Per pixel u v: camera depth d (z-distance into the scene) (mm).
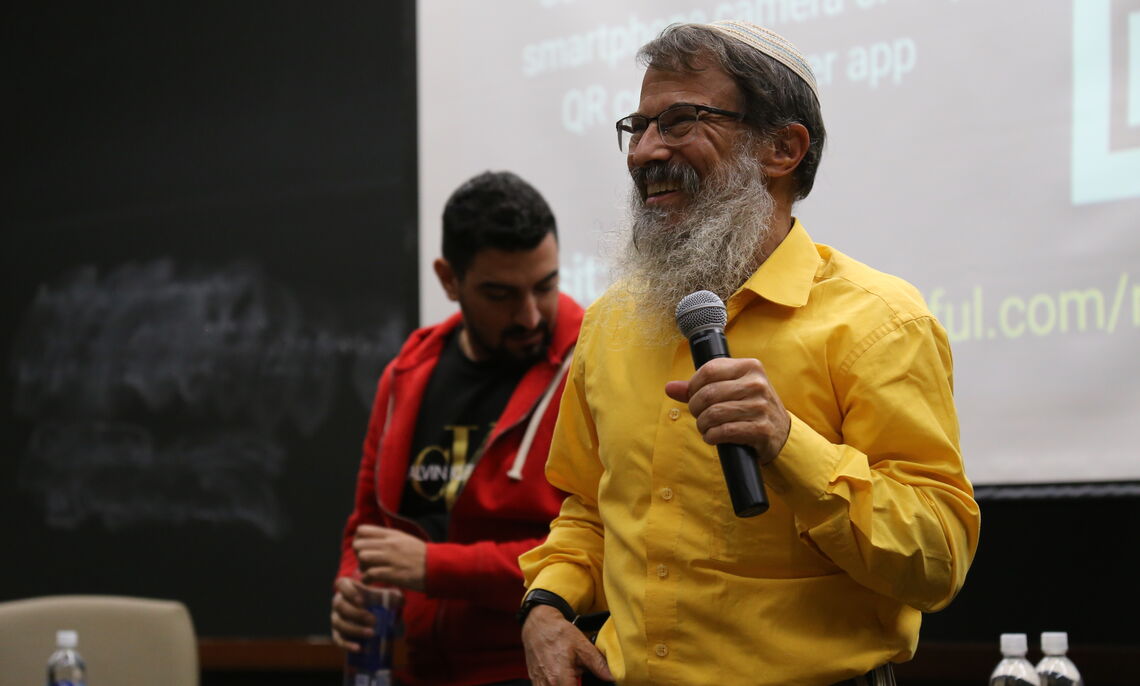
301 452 3943
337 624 2252
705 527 1401
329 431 3918
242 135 4133
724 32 1511
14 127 4406
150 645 2900
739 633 1371
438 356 2396
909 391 1359
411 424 2318
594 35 3342
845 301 1423
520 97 3426
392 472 2295
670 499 1426
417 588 2096
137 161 4258
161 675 2881
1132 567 2889
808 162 1550
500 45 3465
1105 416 2695
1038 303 2771
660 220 1495
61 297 4285
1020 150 2811
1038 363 2766
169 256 4176
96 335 4227
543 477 2182
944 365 1426
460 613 2193
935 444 1356
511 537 2205
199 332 4105
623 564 1460
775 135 1502
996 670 2186
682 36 1508
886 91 2953
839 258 1496
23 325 4309
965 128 2865
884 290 1421
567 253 3318
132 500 4113
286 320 4012
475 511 2201
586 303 3285
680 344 1462
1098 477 2693
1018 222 2803
